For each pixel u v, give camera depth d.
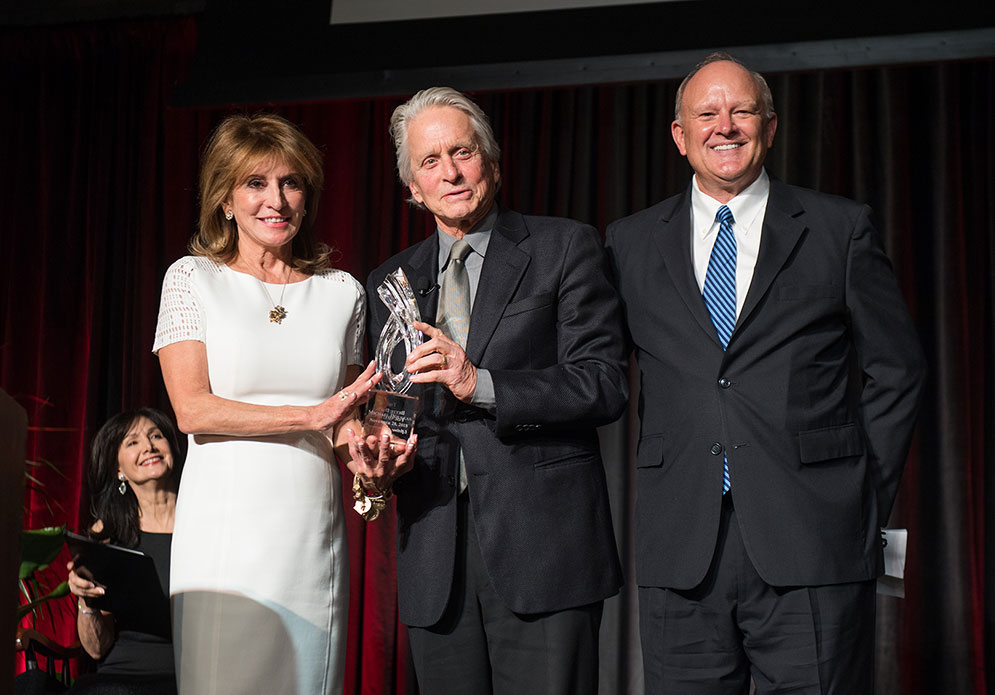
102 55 5.17
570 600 1.99
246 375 2.11
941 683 4.05
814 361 2.11
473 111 2.19
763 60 3.93
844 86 4.51
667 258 2.24
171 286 2.15
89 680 2.97
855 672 2.02
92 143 5.11
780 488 2.04
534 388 1.98
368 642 4.50
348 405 2.03
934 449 4.20
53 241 5.05
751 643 2.07
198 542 2.08
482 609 2.06
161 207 5.01
